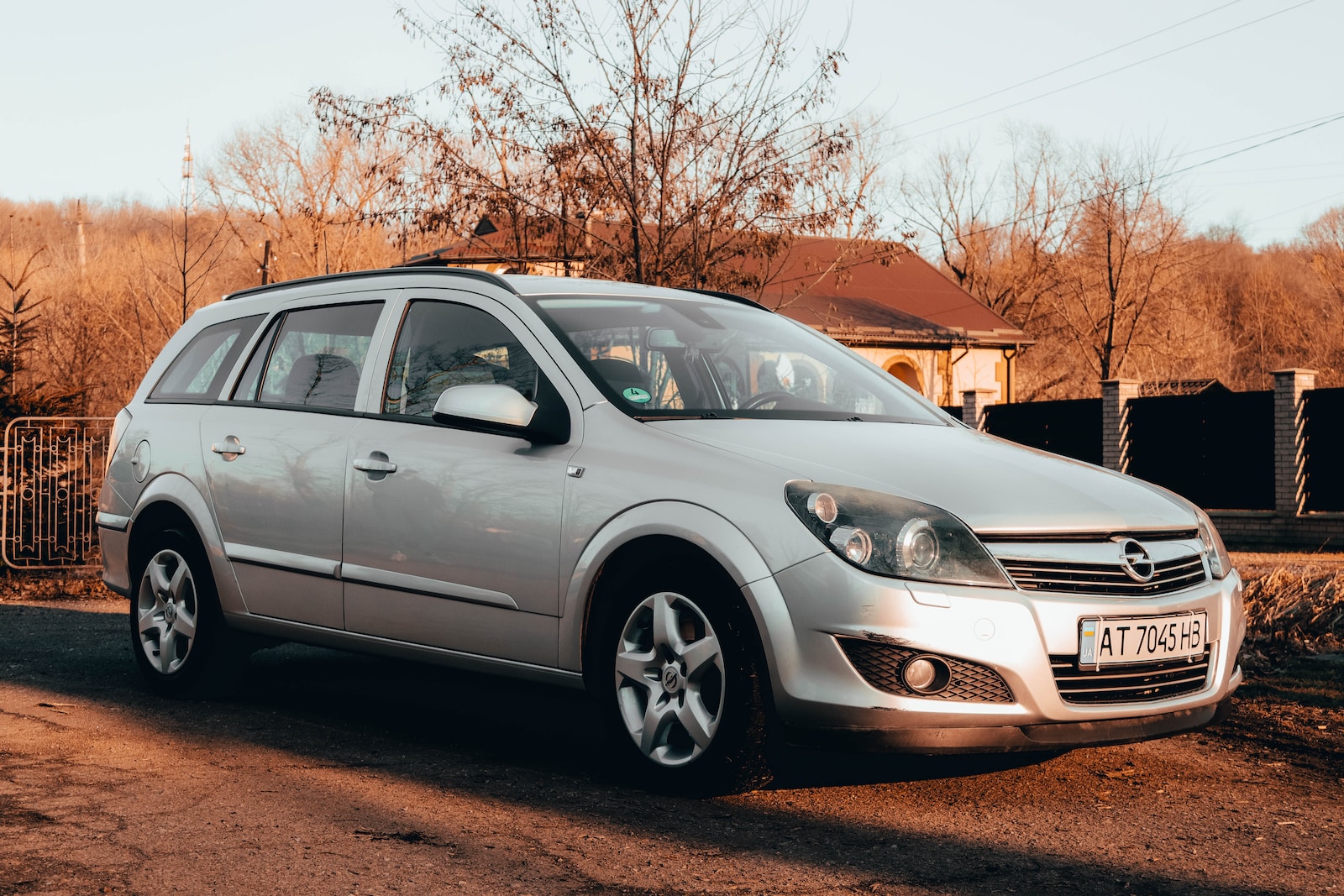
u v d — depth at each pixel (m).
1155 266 47.06
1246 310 60.56
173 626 5.50
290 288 5.63
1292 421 16.83
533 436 4.24
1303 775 4.38
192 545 5.41
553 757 4.40
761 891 3.02
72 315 26.70
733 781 3.72
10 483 11.25
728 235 13.26
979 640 3.50
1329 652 6.82
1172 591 3.86
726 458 3.87
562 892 2.99
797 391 4.76
